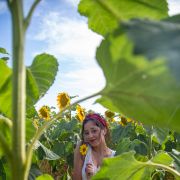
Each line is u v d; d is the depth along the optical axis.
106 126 4.85
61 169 6.90
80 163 4.69
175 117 0.79
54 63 1.36
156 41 0.44
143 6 0.86
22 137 0.77
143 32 0.46
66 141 6.82
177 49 0.43
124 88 0.77
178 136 5.43
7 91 1.12
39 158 3.44
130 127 6.49
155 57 0.42
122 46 0.61
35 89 1.31
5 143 0.76
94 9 0.96
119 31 0.51
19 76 0.76
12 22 0.76
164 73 0.61
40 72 1.37
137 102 0.77
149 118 0.82
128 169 1.19
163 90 0.68
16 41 0.76
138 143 4.73
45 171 5.82
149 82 0.68
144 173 1.21
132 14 0.88
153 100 0.74
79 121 7.79
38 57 1.37
